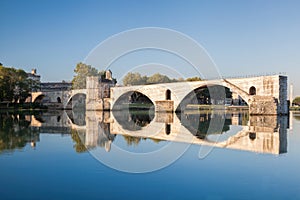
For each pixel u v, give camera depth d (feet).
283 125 102.78
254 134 75.92
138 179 33.53
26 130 82.12
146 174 35.29
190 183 32.17
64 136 69.77
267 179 33.71
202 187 30.81
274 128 92.02
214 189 30.09
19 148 52.54
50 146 54.65
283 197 27.99
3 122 110.11
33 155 46.11
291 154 47.73
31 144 57.11
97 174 35.22
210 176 34.76
